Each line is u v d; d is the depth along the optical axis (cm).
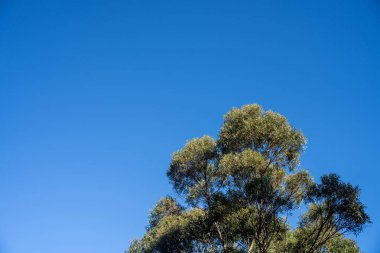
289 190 1873
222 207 1862
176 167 2284
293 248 1891
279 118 2059
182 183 2291
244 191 1788
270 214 1794
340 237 2183
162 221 2675
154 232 2783
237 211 1803
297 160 2005
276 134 1955
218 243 2162
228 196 1875
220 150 2230
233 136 2072
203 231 2203
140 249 2806
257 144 2039
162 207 2861
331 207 1688
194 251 2453
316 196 1733
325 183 1722
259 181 1770
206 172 2233
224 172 1919
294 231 2022
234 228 1795
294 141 1975
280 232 1827
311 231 1911
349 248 2177
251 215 1780
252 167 1855
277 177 1873
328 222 1739
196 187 2194
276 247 1945
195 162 2245
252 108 2161
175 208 2839
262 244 1741
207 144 2278
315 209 1852
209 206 2047
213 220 2033
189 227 2291
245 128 2017
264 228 1800
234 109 2195
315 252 1856
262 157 1906
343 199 1669
